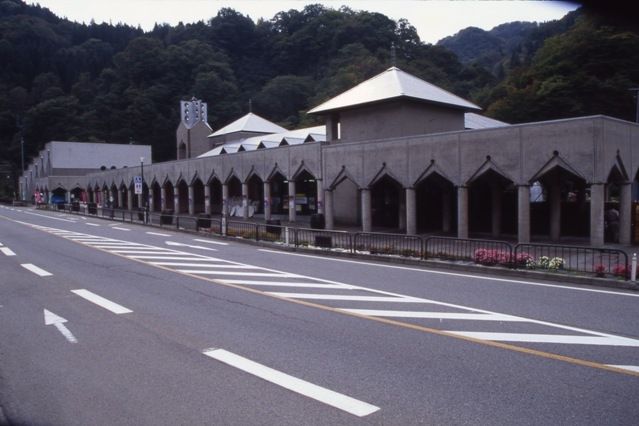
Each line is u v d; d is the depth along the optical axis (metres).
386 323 8.63
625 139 20.69
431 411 5.08
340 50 96.56
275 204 41.22
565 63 54.88
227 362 6.64
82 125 97.69
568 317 9.04
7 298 11.20
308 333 8.02
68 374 6.30
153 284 12.65
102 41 137.62
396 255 17.47
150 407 5.28
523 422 4.82
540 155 20.38
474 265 14.95
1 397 5.62
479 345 7.32
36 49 117.88
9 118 105.31
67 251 20.25
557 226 23.14
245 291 11.64
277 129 60.47
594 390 5.59
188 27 126.56
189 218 31.59
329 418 4.95
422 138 24.56
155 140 97.38
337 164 28.92
